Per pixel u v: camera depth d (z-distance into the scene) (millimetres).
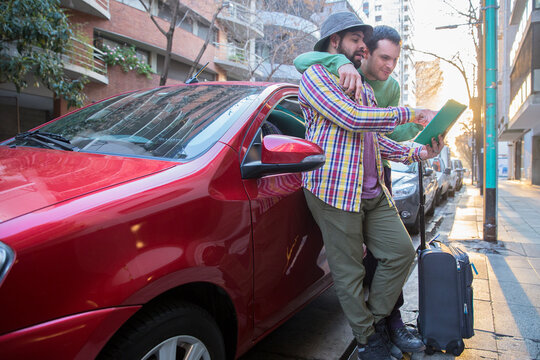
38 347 1108
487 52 5250
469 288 2318
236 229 1719
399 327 2400
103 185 1449
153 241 1386
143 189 1456
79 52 13836
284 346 2629
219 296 1731
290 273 2131
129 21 16844
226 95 2309
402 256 2162
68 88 8422
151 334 1355
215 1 16500
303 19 15000
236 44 21703
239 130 1937
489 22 5199
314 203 2107
